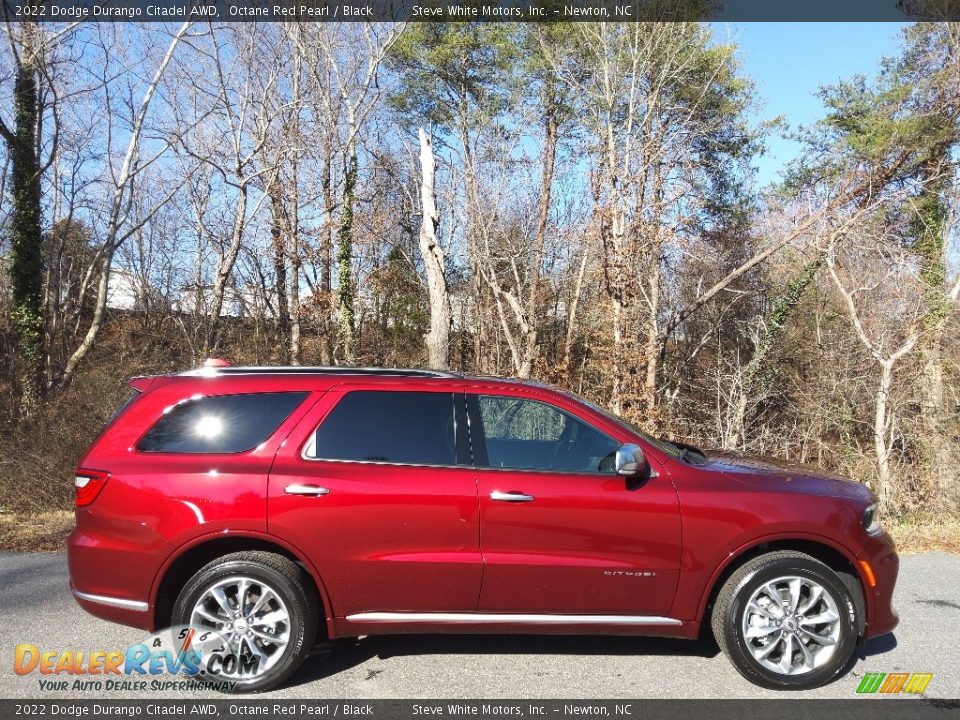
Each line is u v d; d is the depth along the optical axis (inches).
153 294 1008.2
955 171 534.9
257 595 153.7
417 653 173.3
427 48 966.4
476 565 154.9
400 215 859.4
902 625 195.6
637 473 155.6
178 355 814.5
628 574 156.9
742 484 162.2
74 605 204.8
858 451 419.5
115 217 598.9
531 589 156.6
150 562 151.9
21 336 552.7
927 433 385.1
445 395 166.1
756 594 157.5
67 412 456.8
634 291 507.2
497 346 716.0
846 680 161.0
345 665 166.2
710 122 764.0
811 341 580.4
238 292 893.8
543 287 829.8
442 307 561.9
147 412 161.9
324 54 748.0
